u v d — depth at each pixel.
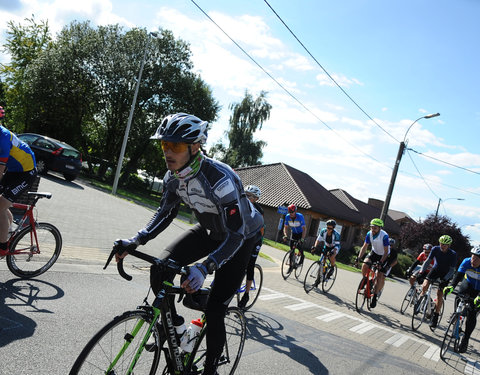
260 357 4.02
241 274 2.66
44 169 15.95
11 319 3.40
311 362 4.21
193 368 2.73
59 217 8.62
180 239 2.76
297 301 7.38
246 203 2.64
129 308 4.39
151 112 30.97
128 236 8.59
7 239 4.28
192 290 2.22
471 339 8.05
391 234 42.59
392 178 19.72
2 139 3.76
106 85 28.94
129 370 2.26
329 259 9.18
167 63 30.12
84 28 29.22
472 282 6.41
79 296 4.39
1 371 2.58
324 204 30.56
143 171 34.91
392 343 5.91
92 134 33.94
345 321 6.68
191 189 2.45
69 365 2.90
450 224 36.00
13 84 33.06
